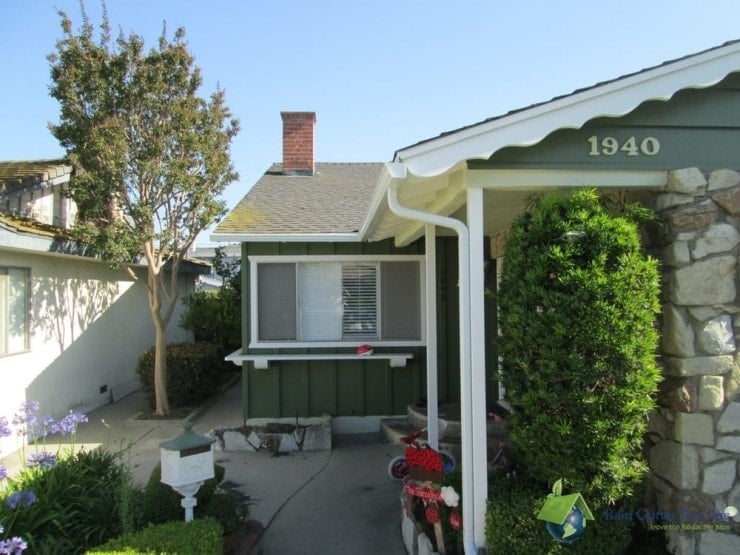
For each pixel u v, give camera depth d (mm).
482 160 3756
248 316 7906
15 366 7395
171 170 8273
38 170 8945
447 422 6766
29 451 7035
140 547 3311
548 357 3369
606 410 3332
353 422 7992
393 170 3523
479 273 3764
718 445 3568
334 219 8188
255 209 8664
